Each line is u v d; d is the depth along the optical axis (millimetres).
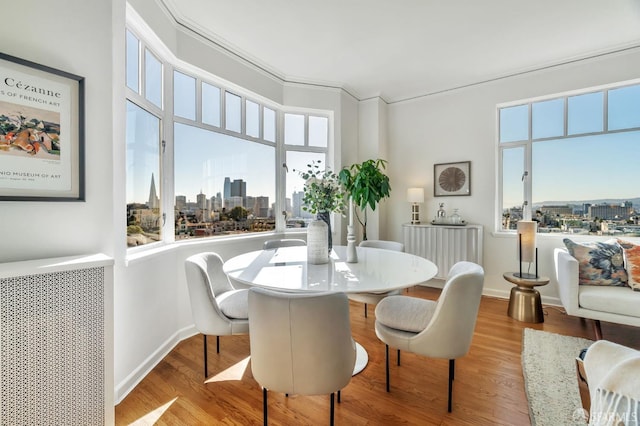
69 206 1394
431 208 4090
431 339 1499
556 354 2160
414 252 3865
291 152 3850
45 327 1129
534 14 2443
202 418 1554
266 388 1273
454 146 3920
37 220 1295
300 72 3535
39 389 1111
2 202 1201
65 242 1379
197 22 2562
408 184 4273
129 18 1954
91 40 1482
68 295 1194
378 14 2453
